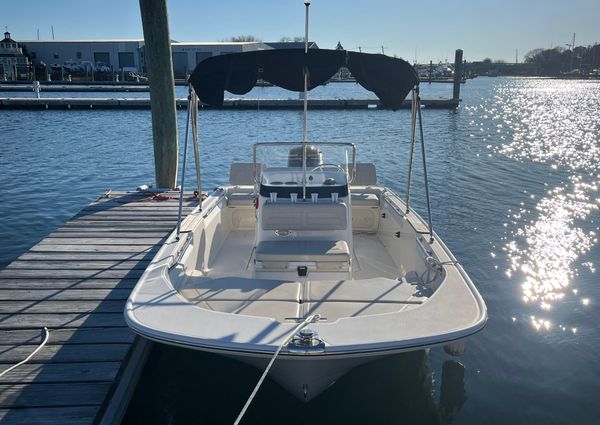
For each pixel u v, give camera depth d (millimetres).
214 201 5574
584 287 5848
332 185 4652
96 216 7141
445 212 8797
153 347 4387
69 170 12344
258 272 4023
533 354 4508
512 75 137000
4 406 3162
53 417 3078
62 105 27703
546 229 7895
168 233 6426
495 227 7988
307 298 3350
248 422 3592
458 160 13859
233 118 24469
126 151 15125
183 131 19516
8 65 53000
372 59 4203
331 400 3854
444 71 89188
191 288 3508
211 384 3984
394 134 19250
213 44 50781
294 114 26703
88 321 4164
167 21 8328
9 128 20219
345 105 29578
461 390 4008
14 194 9992
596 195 9938
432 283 3625
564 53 135375
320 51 4191
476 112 30375
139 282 3451
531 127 22469
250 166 6359
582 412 3766
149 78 8531
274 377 3291
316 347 2697
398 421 3652
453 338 2852
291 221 4281
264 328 2902
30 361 3611
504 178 11492
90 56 56938
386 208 5551
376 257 5195
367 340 2781
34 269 5219
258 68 4301
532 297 5609
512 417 3715
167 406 3725
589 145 16797
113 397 3400
